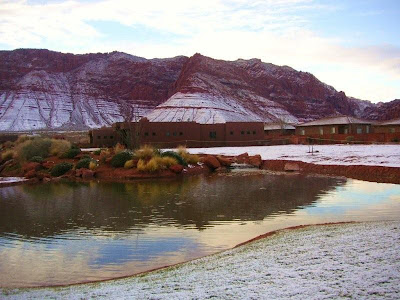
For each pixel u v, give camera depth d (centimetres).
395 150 4131
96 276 1055
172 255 1208
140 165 3466
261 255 1064
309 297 714
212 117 12019
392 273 800
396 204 1886
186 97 14362
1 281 1030
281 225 1523
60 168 3631
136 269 1097
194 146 6103
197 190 2559
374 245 1038
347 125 6875
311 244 1123
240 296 754
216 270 966
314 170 3475
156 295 805
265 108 17838
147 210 1912
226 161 4031
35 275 1071
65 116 19075
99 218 1759
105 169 3597
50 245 1351
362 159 3544
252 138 6438
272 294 748
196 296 776
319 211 1769
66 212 1922
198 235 1420
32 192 2688
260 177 3203
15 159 4203
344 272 838
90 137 6256
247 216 1709
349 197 2114
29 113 18325
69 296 869
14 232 1539
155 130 5966
